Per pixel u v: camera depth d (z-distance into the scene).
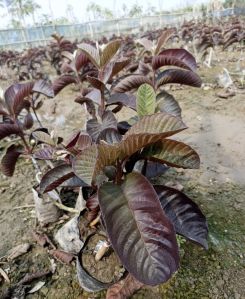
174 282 0.26
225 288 0.26
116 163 0.18
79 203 0.33
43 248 0.32
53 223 0.35
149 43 0.44
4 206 0.40
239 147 0.54
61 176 0.23
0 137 0.30
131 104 0.28
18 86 0.30
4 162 0.32
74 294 0.26
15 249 0.31
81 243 0.28
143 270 0.15
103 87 0.30
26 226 0.36
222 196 0.39
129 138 0.15
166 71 0.33
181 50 0.36
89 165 0.17
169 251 0.15
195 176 0.45
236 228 0.33
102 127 0.27
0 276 0.28
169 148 0.18
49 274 0.28
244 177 0.44
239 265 0.28
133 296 0.25
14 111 0.31
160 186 0.22
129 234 0.16
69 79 0.40
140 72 0.42
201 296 0.25
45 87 0.34
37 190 0.33
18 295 0.26
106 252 0.26
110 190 0.18
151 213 0.16
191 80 0.33
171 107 0.32
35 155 0.27
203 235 0.20
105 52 0.28
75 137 0.26
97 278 0.24
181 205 0.21
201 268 0.27
